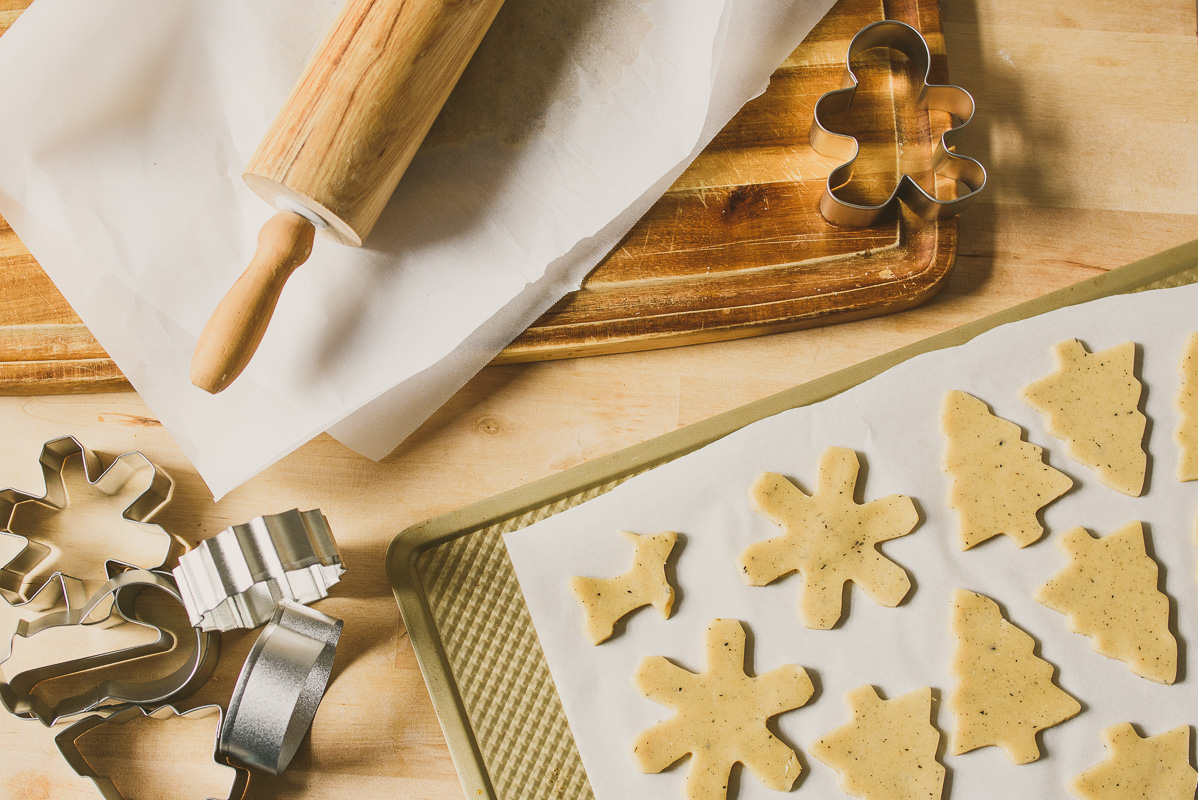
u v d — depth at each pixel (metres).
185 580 0.71
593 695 0.69
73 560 0.75
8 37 0.71
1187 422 0.72
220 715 0.71
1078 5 0.78
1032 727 0.69
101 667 0.73
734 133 0.76
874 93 0.76
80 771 0.70
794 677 0.69
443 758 0.72
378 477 0.74
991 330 0.73
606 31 0.75
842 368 0.74
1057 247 0.76
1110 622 0.70
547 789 0.70
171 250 0.74
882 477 0.71
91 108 0.73
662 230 0.75
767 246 0.74
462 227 0.74
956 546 0.71
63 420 0.75
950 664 0.69
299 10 0.74
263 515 0.72
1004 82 0.77
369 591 0.73
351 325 0.73
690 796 0.68
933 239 0.74
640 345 0.74
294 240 0.69
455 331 0.73
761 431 0.72
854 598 0.70
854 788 0.68
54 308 0.74
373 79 0.68
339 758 0.72
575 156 0.74
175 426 0.73
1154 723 0.69
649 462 0.73
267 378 0.73
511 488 0.74
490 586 0.72
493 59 0.75
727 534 0.71
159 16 0.72
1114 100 0.77
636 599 0.70
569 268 0.74
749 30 0.75
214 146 0.74
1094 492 0.71
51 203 0.73
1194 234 0.76
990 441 0.71
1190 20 0.77
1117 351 0.72
